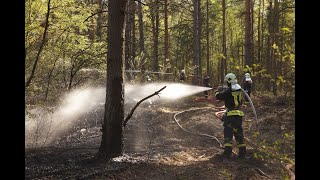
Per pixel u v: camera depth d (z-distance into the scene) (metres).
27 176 5.32
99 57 11.17
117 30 6.54
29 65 8.81
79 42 10.73
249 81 13.99
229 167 6.09
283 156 5.55
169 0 24.11
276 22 22.97
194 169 5.96
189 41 31.62
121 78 6.62
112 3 6.53
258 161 6.42
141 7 23.97
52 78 10.13
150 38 32.16
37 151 7.13
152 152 7.38
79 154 7.05
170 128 10.40
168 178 5.55
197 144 8.52
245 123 10.45
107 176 5.46
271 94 15.05
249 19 18.22
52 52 9.91
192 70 19.89
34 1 8.83
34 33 9.08
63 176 5.39
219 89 7.85
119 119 6.63
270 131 8.91
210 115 12.12
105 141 6.62
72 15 9.94
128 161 6.34
